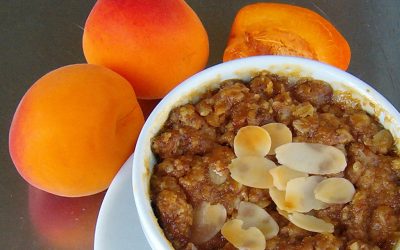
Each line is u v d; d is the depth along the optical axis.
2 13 0.32
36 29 0.32
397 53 0.31
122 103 0.24
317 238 0.20
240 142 0.21
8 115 0.29
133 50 0.25
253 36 0.28
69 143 0.23
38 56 0.31
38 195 0.27
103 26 0.25
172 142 0.21
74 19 0.32
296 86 0.23
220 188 0.21
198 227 0.20
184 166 0.21
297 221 0.20
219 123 0.22
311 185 0.21
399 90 0.30
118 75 0.25
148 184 0.21
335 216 0.20
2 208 0.27
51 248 0.27
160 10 0.25
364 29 0.32
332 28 0.28
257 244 0.20
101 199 0.27
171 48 0.25
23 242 0.27
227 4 0.32
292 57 0.23
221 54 0.31
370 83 0.31
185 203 0.20
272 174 0.21
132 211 0.23
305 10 0.28
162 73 0.26
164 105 0.22
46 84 0.24
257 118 0.22
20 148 0.24
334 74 0.22
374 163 0.21
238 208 0.21
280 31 0.28
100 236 0.23
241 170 0.21
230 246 0.20
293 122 0.22
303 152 0.21
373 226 0.20
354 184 0.21
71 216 0.27
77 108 0.23
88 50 0.26
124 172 0.24
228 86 0.23
